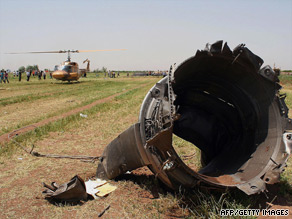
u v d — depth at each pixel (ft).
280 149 19.58
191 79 23.90
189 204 20.33
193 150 34.47
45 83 179.11
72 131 43.57
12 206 19.65
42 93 112.37
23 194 21.44
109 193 21.80
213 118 26.25
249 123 23.73
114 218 18.25
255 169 20.04
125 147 21.62
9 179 24.61
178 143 36.63
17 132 43.62
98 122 51.03
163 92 19.58
